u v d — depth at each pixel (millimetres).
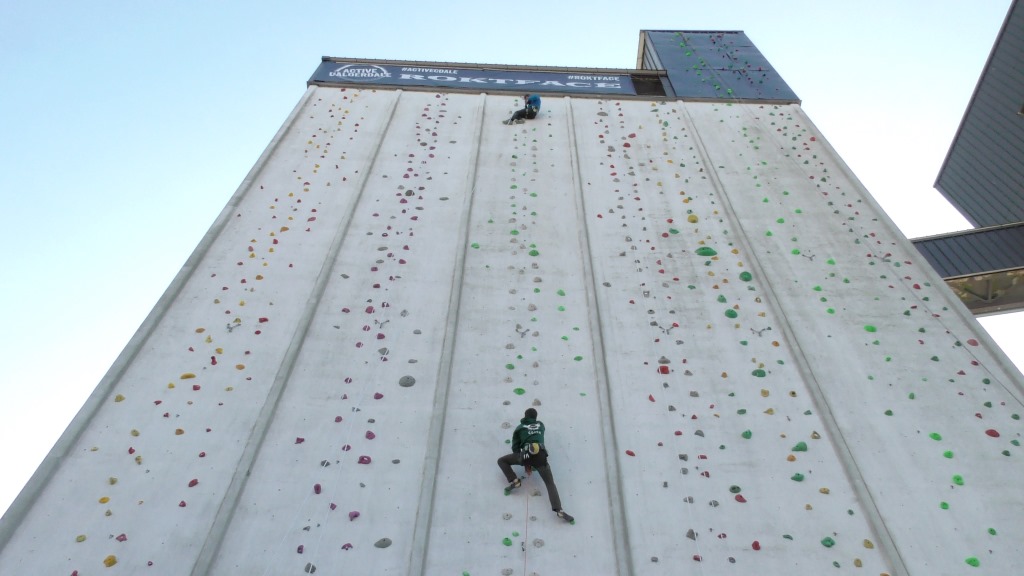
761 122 16094
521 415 8828
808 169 14148
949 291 10820
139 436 8273
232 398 8828
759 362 9688
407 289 10711
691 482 8078
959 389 9250
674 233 12195
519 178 13578
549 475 7742
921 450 8445
